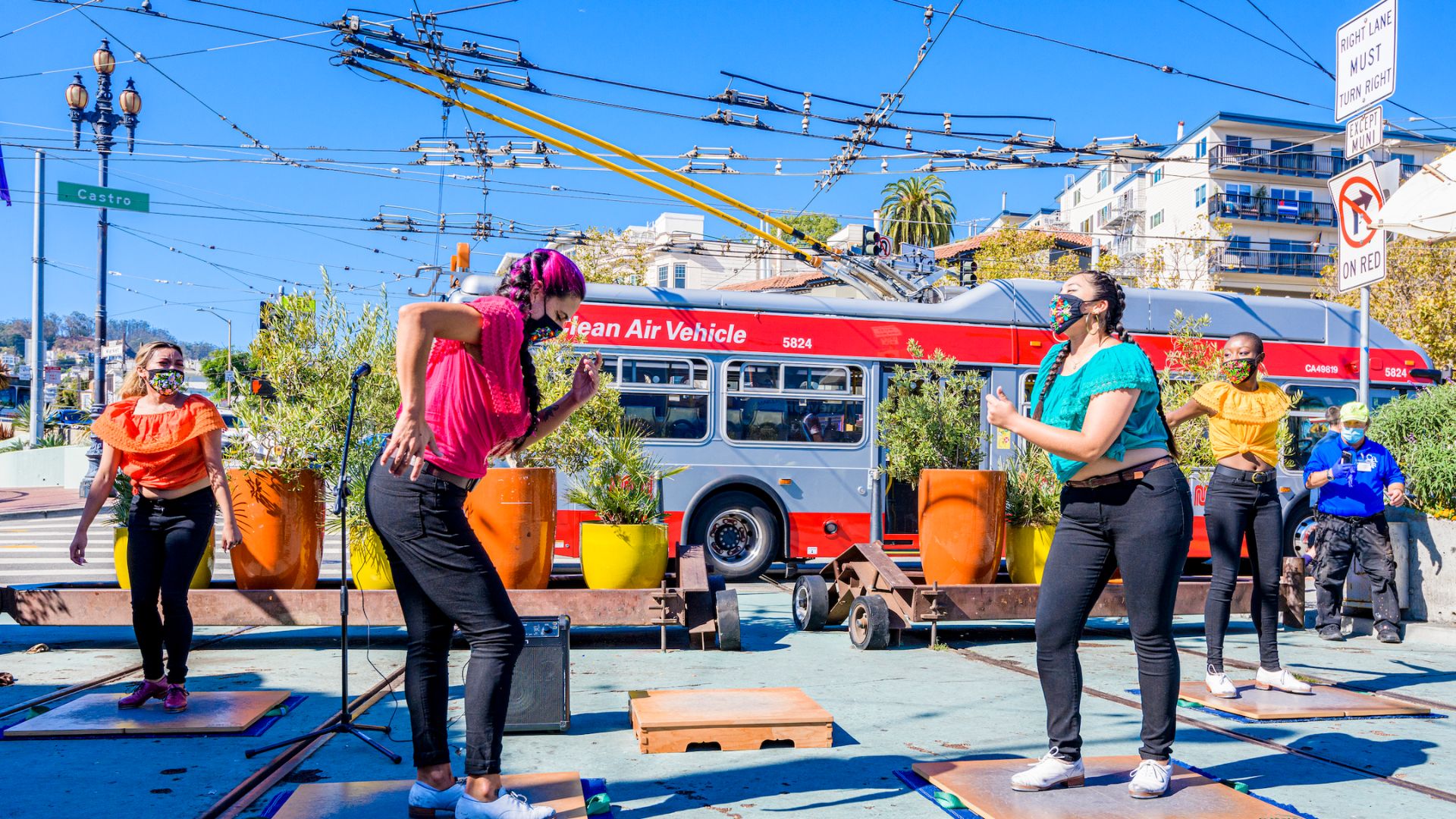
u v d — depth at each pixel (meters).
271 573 6.15
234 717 4.24
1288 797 3.45
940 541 7.02
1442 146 48.19
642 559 6.47
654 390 10.72
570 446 7.04
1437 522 7.50
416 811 3.02
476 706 2.92
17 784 3.41
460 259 10.48
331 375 6.37
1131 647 6.95
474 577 2.93
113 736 4.06
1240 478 5.08
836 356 11.19
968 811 3.23
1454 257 28.08
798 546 10.98
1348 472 7.38
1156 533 3.24
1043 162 13.16
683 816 3.18
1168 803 3.22
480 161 14.39
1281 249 55.66
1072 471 3.35
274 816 3.03
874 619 6.55
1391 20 8.94
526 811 2.91
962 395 7.92
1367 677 5.86
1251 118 55.38
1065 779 3.38
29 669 5.55
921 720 4.57
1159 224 59.50
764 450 10.94
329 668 5.62
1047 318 11.76
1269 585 5.18
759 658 6.24
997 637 7.31
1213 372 7.98
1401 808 3.34
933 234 57.88
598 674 5.66
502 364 2.89
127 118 22.06
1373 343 12.57
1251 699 4.94
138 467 4.31
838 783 3.56
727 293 11.04
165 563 4.35
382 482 2.96
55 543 15.49
